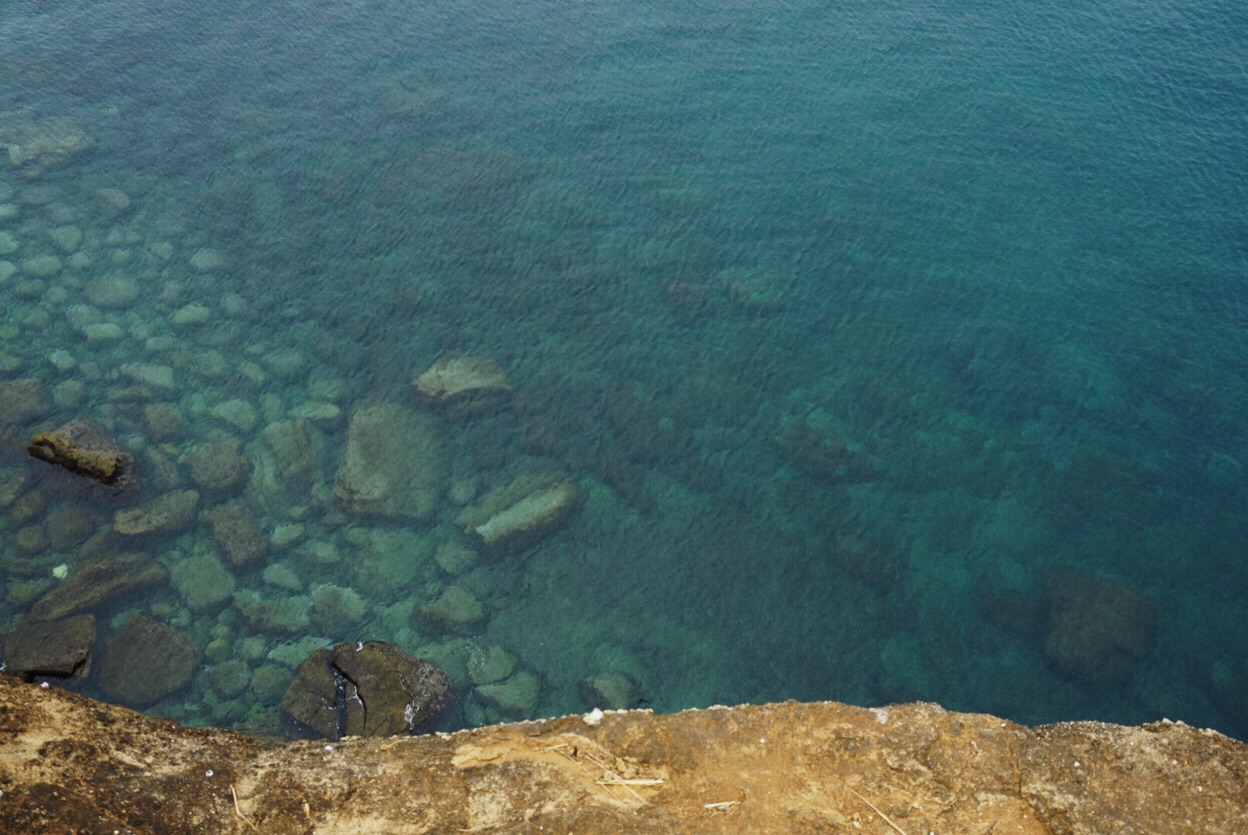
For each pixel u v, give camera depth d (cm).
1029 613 2323
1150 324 2991
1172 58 4028
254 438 2638
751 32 4244
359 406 2720
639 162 3559
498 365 2836
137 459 2542
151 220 3288
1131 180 3469
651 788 1492
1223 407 2759
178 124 3694
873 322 2991
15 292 2984
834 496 2545
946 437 2683
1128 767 1487
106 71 3953
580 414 2730
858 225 3309
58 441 2467
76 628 2152
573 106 3822
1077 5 4378
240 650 2198
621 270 3145
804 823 1412
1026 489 2566
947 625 2303
